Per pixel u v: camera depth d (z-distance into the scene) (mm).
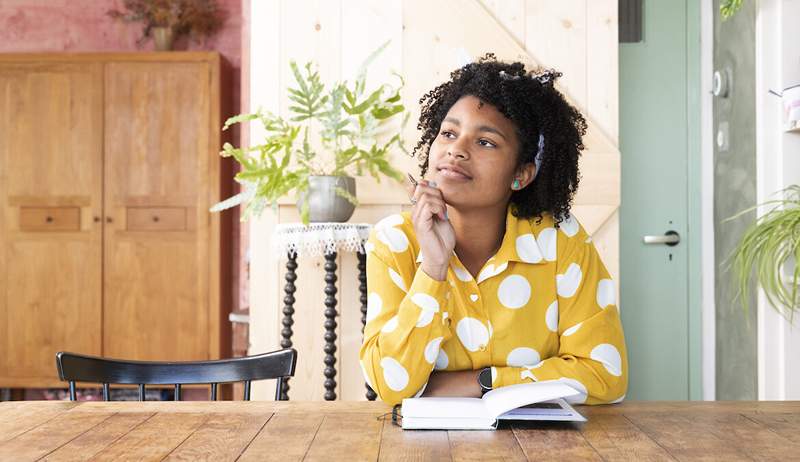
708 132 3295
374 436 1149
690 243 3350
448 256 1356
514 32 3010
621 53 3367
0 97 4684
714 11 3244
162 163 4680
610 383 1373
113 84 4684
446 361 1451
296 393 2994
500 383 1357
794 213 2369
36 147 4684
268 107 3029
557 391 1239
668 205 3359
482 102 1396
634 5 3361
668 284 3354
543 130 1438
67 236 4699
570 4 3000
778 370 2678
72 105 4684
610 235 2994
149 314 4684
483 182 1375
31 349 4691
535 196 1480
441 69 3010
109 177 4680
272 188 2746
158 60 4676
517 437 1140
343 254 2998
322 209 2762
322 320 2998
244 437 1146
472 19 3002
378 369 1366
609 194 2988
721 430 1176
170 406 1367
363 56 3020
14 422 1254
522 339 1448
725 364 3119
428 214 1345
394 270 1478
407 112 2986
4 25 5102
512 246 1448
